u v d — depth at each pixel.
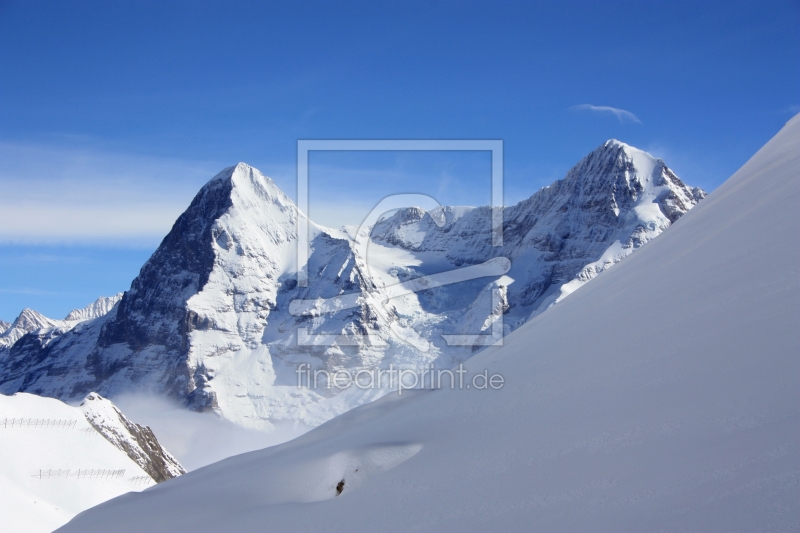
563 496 5.63
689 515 4.52
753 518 4.17
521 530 5.39
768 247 8.69
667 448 5.57
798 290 6.96
